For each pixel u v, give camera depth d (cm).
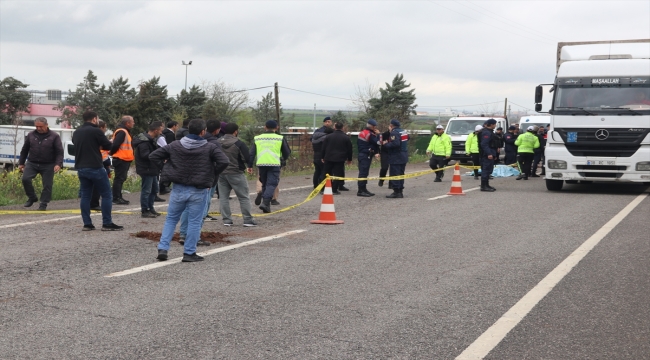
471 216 1363
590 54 1911
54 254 918
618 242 1043
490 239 1073
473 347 536
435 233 1137
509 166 2733
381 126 4969
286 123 7412
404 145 1723
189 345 538
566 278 789
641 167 1789
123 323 597
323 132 1881
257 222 1274
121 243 1012
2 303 661
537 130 2636
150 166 1305
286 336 563
